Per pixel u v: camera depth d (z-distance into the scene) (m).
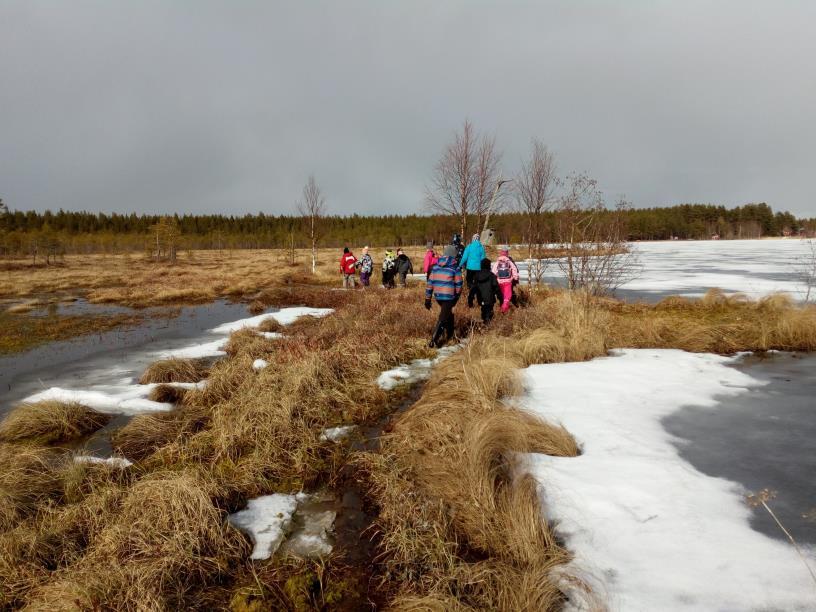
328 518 3.19
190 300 16.81
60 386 6.46
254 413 4.69
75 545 2.86
